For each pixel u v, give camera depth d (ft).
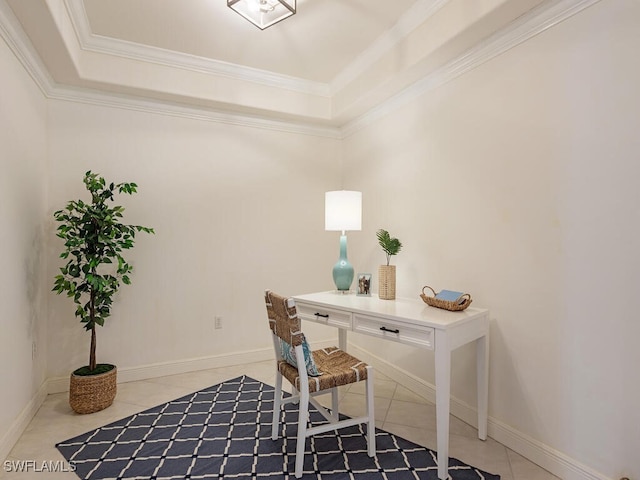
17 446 6.64
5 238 6.31
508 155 6.65
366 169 11.21
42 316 8.55
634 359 4.84
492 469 5.91
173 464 6.14
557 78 5.81
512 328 6.53
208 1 7.37
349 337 12.03
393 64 8.67
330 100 11.73
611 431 5.07
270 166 11.68
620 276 4.99
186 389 9.25
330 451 6.51
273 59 9.84
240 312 11.18
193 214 10.56
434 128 8.46
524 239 6.33
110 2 7.38
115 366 8.68
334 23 8.17
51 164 8.95
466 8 6.60
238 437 7.00
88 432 7.15
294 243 12.01
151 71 9.45
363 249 11.38
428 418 7.75
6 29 6.17
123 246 8.36
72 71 8.34
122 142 9.71
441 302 6.88
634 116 4.85
